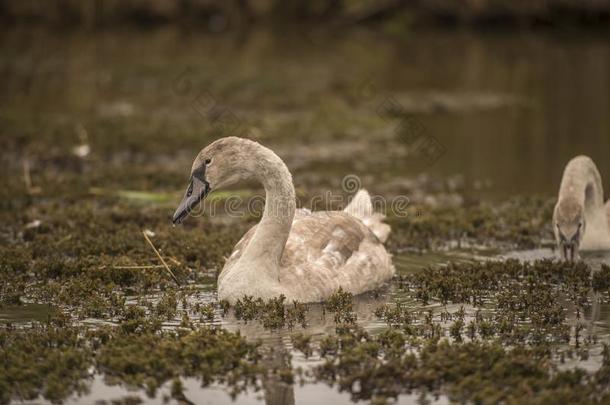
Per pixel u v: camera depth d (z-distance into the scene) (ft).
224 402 29.48
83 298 40.04
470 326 35.76
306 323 36.68
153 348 33.40
